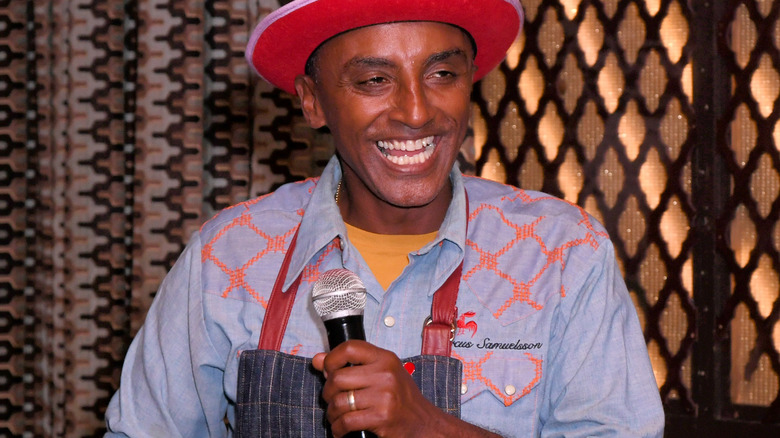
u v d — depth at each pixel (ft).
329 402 3.78
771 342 9.99
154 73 10.82
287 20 4.81
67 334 11.16
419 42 4.54
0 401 11.41
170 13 10.81
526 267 5.00
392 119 4.60
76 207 11.12
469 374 4.79
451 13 4.55
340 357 3.68
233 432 5.45
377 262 5.13
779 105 9.92
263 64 5.45
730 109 10.16
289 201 5.56
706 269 10.27
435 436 3.93
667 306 10.44
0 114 11.36
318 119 5.31
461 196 5.17
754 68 10.03
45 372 11.29
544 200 5.32
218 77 10.91
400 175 4.72
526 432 4.75
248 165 10.96
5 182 11.39
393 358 3.75
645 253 10.54
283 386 4.77
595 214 10.74
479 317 4.89
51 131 11.21
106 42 11.06
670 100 10.41
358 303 3.92
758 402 10.06
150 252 10.85
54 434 11.19
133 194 11.04
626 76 10.57
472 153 10.91
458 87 4.69
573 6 10.78
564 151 10.85
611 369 4.72
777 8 9.89
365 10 4.48
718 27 10.18
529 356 4.81
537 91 10.97
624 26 10.57
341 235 5.07
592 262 4.94
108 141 11.12
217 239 5.38
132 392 5.35
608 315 4.83
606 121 10.67
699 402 10.28
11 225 11.40
